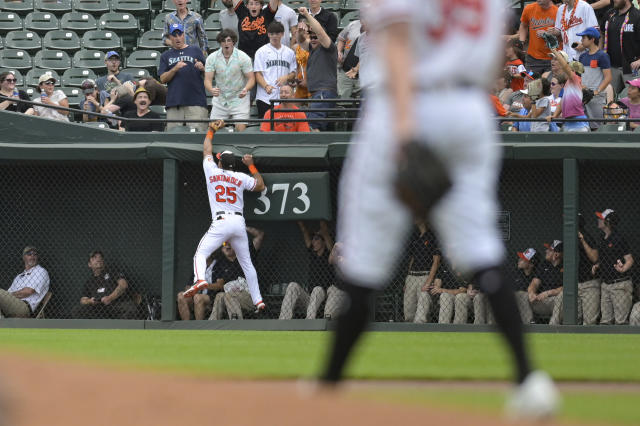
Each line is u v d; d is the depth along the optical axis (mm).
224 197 41750
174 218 44031
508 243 45000
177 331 39125
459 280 42469
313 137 45062
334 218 45562
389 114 10883
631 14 51812
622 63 52188
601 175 44781
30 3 66500
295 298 43812
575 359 23094
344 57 51906
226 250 44188
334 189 45812
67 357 22312
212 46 62406
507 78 48938
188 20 53688
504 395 14602
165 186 44125
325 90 48688
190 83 48219
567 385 17219
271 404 10367
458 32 11008
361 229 11258
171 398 10734
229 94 48344
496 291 10984
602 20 56688
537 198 45031
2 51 62812
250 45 53531
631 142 43219
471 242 11086
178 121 44750
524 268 43031
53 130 45438
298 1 64125
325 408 10172
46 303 45938
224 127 48531
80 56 62812
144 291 46531
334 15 53031
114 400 10508
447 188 10172
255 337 32625
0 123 45312
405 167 10148
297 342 29469
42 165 47094
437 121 10875
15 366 13250
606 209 44406
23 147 44750
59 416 9602
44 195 47250
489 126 11250
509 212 45125
